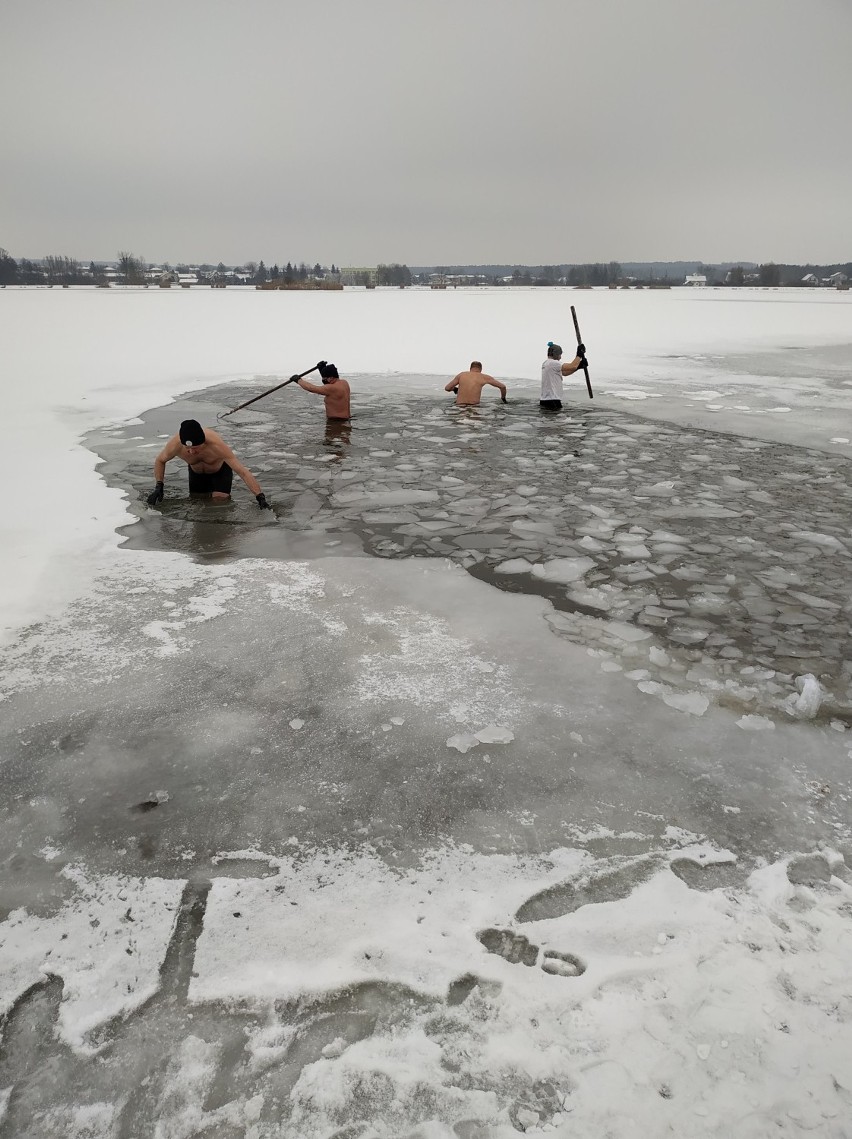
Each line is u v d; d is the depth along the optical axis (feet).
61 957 6.51
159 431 29.89
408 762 9.13
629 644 12.26
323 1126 5.19
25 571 14.97
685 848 7.77
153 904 7.07
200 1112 5.30
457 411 35.01
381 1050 5.71
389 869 7.50
